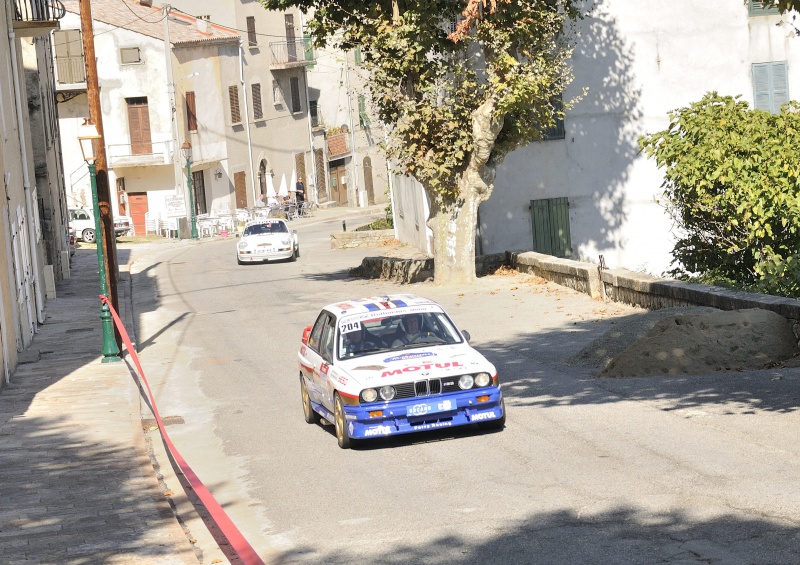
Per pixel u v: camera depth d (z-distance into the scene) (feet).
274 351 70.38
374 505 32.63
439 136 92.38
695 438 37.14
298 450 41.98
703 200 71.67
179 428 49.29
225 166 217.15
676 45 110.11
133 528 31.14
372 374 40.32
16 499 35.63
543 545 27.07
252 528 31.63
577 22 108.47
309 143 253.44
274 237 139.13
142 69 197.57
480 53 105.29
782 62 111.04
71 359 70.54
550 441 38.83
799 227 67.92
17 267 74.74
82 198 200.95
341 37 92.32
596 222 111.24
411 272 103.60
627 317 69.41
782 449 34.53
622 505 29.89
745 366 49.49
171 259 156.97
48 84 136.56
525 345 63.46
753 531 26.58
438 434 42.06
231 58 221.05
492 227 109.91
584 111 109.91
